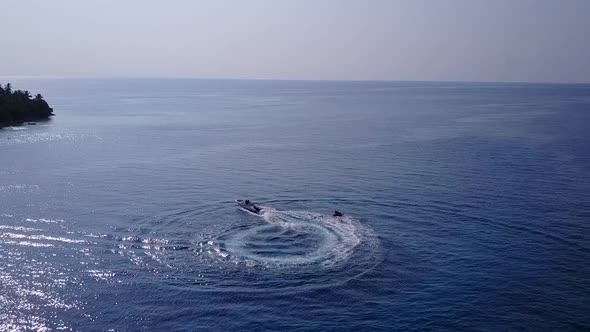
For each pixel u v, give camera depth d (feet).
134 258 175.63
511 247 188.44
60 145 422.41
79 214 224.53
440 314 141.08
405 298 149.48
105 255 178.29
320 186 278.67
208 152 392.27
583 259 177.99
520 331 133.28
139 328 134.21
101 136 483.10
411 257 177.99
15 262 172.55
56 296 150.20
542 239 196.54
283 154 384.68
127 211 229.25
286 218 219.41
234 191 267.59
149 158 363.97
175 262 172.04
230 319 138.10
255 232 201.05
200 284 156.56
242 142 448.65
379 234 200.34
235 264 170.19
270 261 172.65
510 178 295.89
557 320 138.41
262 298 148.46
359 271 165.89
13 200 246.06
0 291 152.46
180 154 382.42
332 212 230.07
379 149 406.21
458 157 365.81
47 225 209.36
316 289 153.58
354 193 263.29
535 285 158.20
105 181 287.89
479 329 134.21
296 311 141.90
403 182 287.28
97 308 143.64
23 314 140.56
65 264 171.12
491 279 161.89
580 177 298.35
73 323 136.46
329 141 454.81
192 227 207.10
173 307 143.84
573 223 214.48
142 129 545.85
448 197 254.27
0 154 374.02
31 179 291.79
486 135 483.10
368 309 143.33
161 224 210.79
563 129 527.40
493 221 216.95
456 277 163.12
